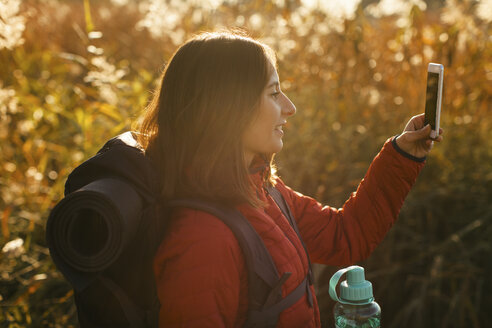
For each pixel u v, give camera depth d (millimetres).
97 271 907
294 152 2967
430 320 2641
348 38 3484
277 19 3480
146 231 1000
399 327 2645
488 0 3367
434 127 1288
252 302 1036
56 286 2387
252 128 1105
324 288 2574
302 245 1240
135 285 1000
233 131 1064
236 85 1060
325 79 3449
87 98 3854
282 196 1355
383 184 1390
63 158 3031
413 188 2902
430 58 3393
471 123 3354
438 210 2826
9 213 2537
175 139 1086
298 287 1127
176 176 1070
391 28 3842
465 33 3422
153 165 1074
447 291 2734
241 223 1046
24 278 2371
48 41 4680
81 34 2965
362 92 3418
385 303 2746
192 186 1064
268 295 1043
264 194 1235
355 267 1161
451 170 2945
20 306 2186
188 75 1080
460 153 3145
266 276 1039
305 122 3066
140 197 995
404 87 3443
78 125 2775
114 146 1072
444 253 2752
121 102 2900
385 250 2756
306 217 1443
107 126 2896
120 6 5070
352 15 3482
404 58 3467
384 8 3814
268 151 1146
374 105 3307
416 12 3443
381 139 3104
